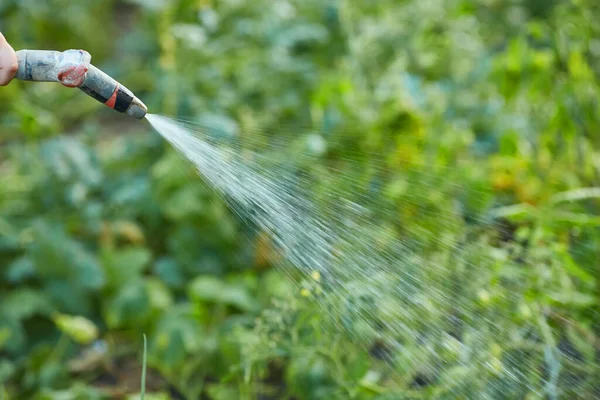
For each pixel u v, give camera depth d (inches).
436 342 129.6
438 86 240.2
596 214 185.5
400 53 247.9
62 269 186.9
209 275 199.6
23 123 221.3
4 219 206.7
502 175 197.6
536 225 168.6
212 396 157.5
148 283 187.2
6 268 200.2
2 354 180.4
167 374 173.2
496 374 129.3
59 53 114.9
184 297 196.7
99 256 197.2
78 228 209.5
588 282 148.3
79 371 177.5
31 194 214.2
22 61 113.8
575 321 146.3
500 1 276.7
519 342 137.4
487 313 138.8
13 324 180.1
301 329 141.8
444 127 214.8
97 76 116.9
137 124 282.5
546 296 145.6
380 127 208.4
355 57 243.1
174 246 201.3
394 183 181.2
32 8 305.9
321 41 256.4
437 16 268.1
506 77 207.3
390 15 263.9
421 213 171.9
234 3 267.9
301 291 128.8
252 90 241.9
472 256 149.4
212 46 249.9
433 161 195.6
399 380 139.8
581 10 209.8
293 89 243.1
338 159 201.3
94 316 191.6
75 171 211.0
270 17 261.9
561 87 194.2
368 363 135.3
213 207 201.9
